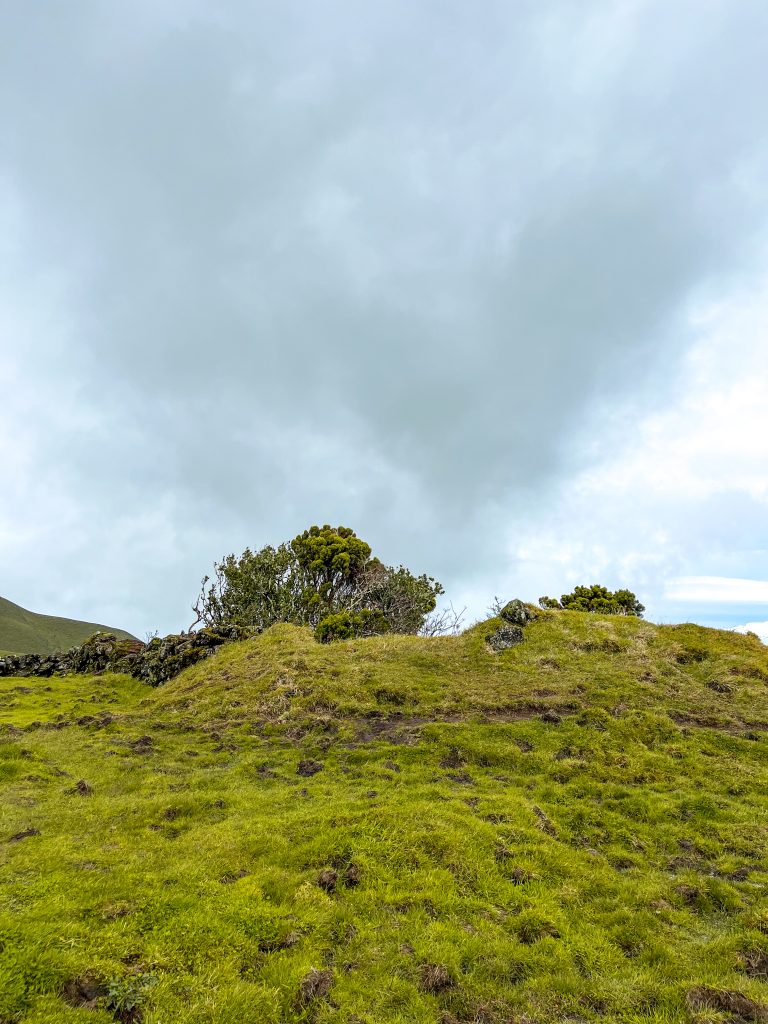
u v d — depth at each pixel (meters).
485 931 10.27
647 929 10.57
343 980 8.87
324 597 56.59
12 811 15.18
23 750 20.30
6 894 10.11
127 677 39.47
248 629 41.19
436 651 31.08
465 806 15.16
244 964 8.94
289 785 17.61
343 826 13.61
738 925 10.76
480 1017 8.28
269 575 56.19
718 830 14.60
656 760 18.69
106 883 10.74
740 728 21.09
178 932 9.24
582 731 20.67
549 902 11.30
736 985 8.99
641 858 13.45
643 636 30.19
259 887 11.15
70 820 14.66
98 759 20.22
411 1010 8.29
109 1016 7.33
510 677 27.02
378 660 30.23
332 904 10.77
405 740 20.84
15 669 47.91
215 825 14.49
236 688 28.73
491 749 19.50
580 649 29.44
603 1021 8.35
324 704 24.86
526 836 13.74
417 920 10.40
